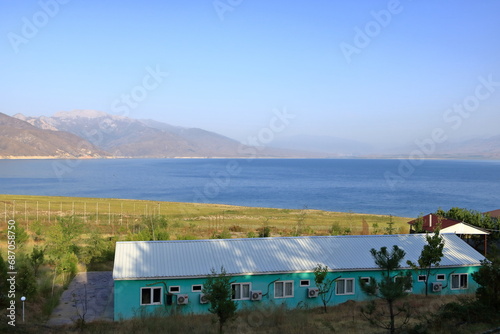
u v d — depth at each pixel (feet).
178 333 70.38
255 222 234.79
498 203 416.46
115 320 83.76
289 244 106.63
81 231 157.28
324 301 90.43
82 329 73.82
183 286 89.86
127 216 245.04
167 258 95.25
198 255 97.55
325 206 387.96
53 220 215.51
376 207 382.22
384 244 110.42
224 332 69.31
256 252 101.19
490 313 67.62
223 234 161.89
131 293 88.02
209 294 70.03
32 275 95.04
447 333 62.34
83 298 100.48
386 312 83.20
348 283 98.02
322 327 72.84
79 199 339.77
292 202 416.05
